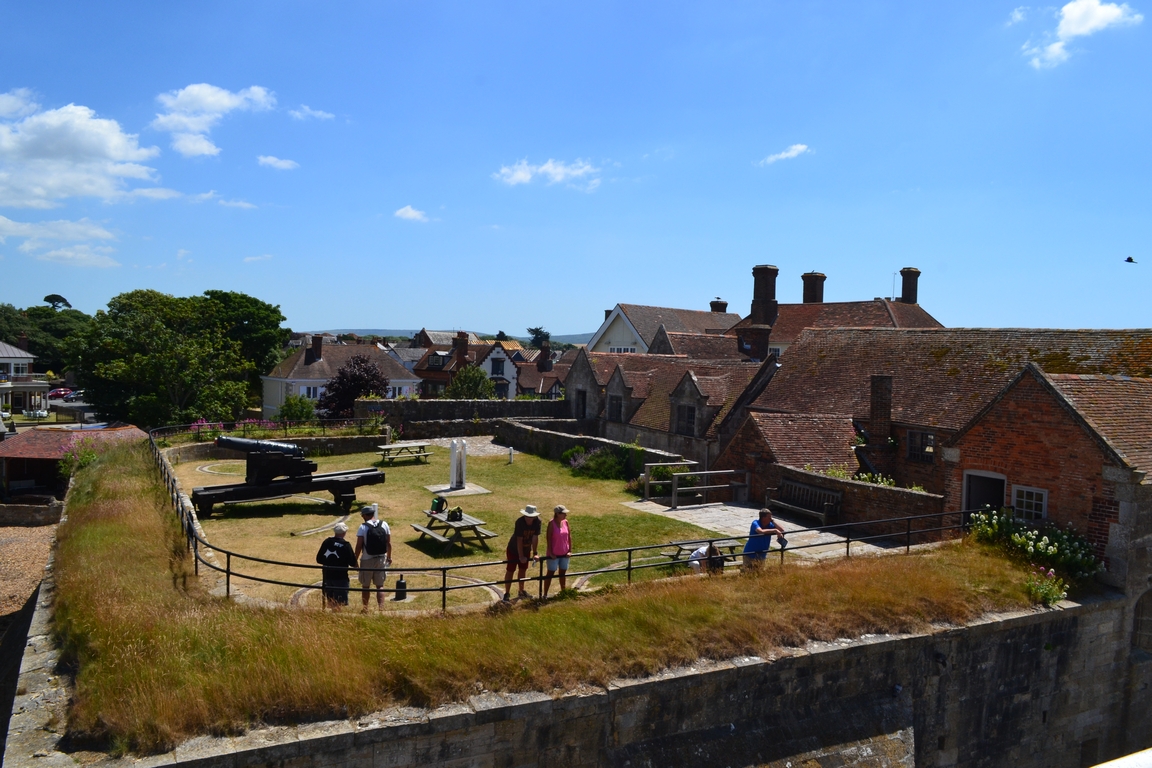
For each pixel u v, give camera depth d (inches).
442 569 394.0
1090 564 491.5
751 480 785.6
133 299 1971.0
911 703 425.4
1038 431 536.1
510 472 976.3
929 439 764.0
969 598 458.6
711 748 366.6
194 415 1756.9
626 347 1995.6
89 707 295.6
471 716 316.2
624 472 928.3
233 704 301.4
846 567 491.2
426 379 2635.3
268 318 2628.0
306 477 719.1
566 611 400.8
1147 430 522.6
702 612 405.7
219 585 447.5
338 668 321.4
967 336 852.6
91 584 421.7
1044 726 479.8
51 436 1195.3
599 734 346.6
